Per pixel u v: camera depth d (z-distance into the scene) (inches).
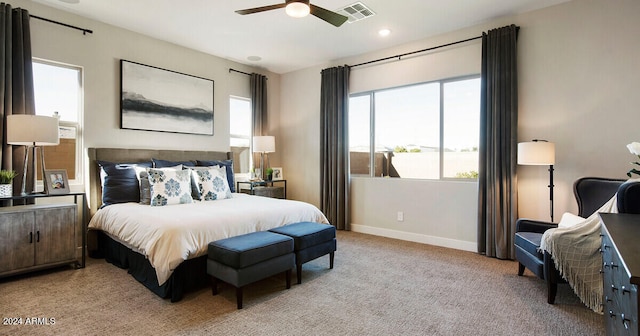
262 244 98.3
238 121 215.2
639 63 117.6
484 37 146.9
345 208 199.5
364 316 88.3
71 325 81.5
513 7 135.7
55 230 120.8
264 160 222.8
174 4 134.0
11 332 77.7
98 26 150.3
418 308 93.3
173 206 131.0
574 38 129.6
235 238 103.9
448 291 105.6
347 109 196.9
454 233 161.0
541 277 98.7
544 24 135.9
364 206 195.6
